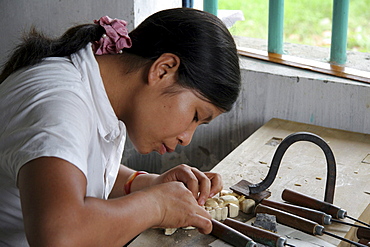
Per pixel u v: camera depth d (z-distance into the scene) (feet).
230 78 3.60
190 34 3.51
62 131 2.94
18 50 3.71
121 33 3.61
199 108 3.65
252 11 20.33
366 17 19.10
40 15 8.36
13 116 3.12
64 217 2.73
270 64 7.49
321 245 4.19
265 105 7.30
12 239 3.60
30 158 2.82
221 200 4.73
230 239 4.14
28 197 2.76
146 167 8.45
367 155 6.02
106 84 3.69
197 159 8.11
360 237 4.44
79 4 7.96
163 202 3.37
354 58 7.63
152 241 4.26
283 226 4.48
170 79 3.56
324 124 6.99
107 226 2.91
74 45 3.65
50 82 3.27
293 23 19.86
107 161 4.18
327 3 20.07
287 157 5.94
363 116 6.71
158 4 7.97
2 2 8.60
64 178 2.80
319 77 6.91
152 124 3.67
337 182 5.33
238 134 7.65
